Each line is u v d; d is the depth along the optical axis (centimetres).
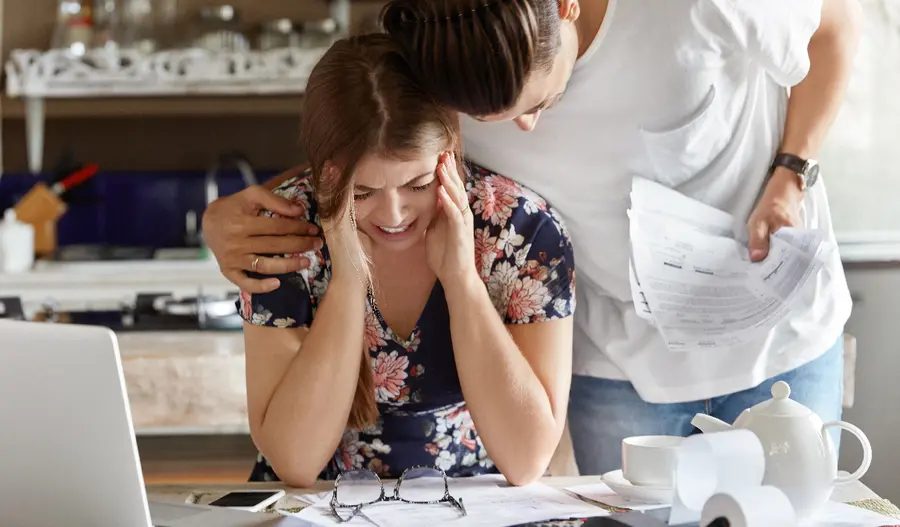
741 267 157
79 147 394
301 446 142
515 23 117
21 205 375
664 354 165
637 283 153
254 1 383
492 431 143
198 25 374
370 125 130
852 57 161
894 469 252
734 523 104
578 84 152
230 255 150
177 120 394
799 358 162
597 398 174
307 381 143
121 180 394
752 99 156
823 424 118
